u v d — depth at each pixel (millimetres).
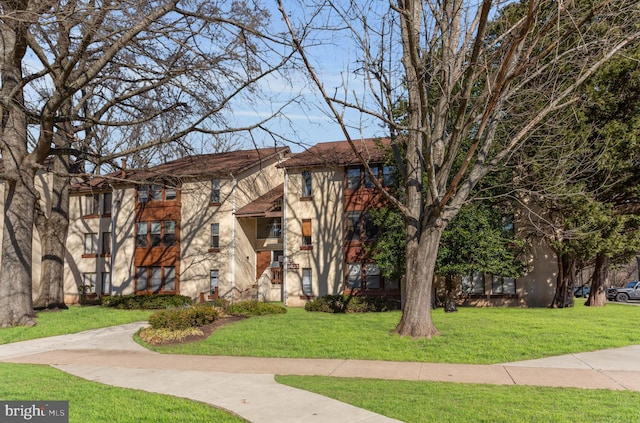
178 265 29703
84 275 33062
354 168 27219
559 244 20062
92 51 16250
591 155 17734
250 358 11648
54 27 15000
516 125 15211
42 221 24297
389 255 21547
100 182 32906
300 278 27844
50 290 23766
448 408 7031
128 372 10180
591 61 14914
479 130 10773
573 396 7680
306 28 12070
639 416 6461
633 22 13758
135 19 14070
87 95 19391
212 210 29484
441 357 11195
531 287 24469
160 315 15211
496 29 16359
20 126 18641
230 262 28688
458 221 20031
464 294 25297
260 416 6812
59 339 15289
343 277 26922
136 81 18281
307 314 20000
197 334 14367
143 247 30469
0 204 30672
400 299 24969
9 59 18516
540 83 14984
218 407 7293
